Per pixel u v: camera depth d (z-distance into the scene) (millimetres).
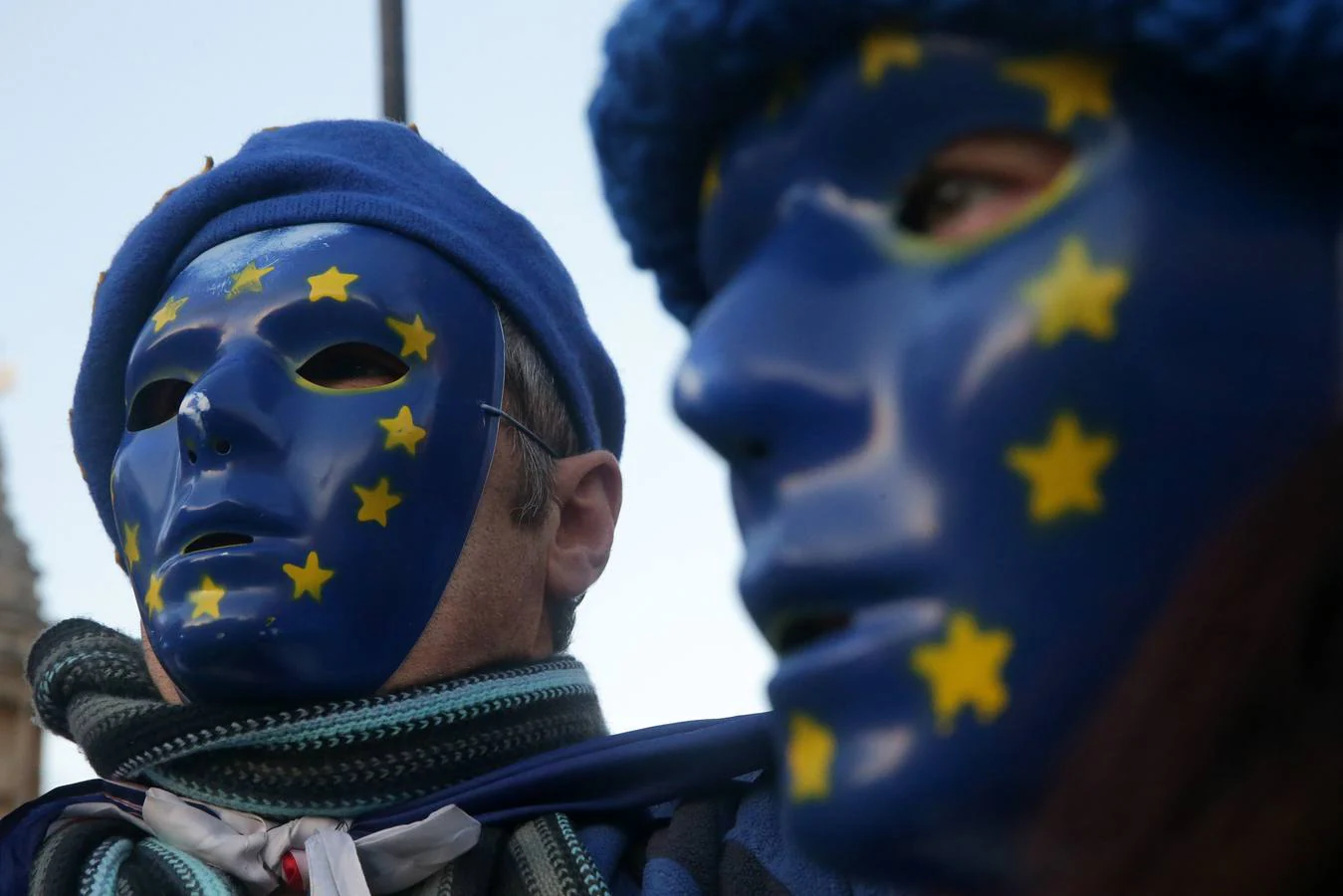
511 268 1723
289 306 1555
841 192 623
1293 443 532
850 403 576
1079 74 583
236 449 1479
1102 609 531
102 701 1543
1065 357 552
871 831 528
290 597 1447
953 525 548
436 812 1431
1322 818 461
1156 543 534
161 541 1486
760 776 1543
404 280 1604
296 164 1680
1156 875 479
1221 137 566
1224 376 543
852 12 619
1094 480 542
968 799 522
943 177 613
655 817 1551
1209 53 548
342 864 1397
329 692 1466
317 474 1485
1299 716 470
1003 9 589
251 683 1446
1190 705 483
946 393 562
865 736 538
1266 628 479
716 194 678
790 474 576
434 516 1533
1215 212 558
